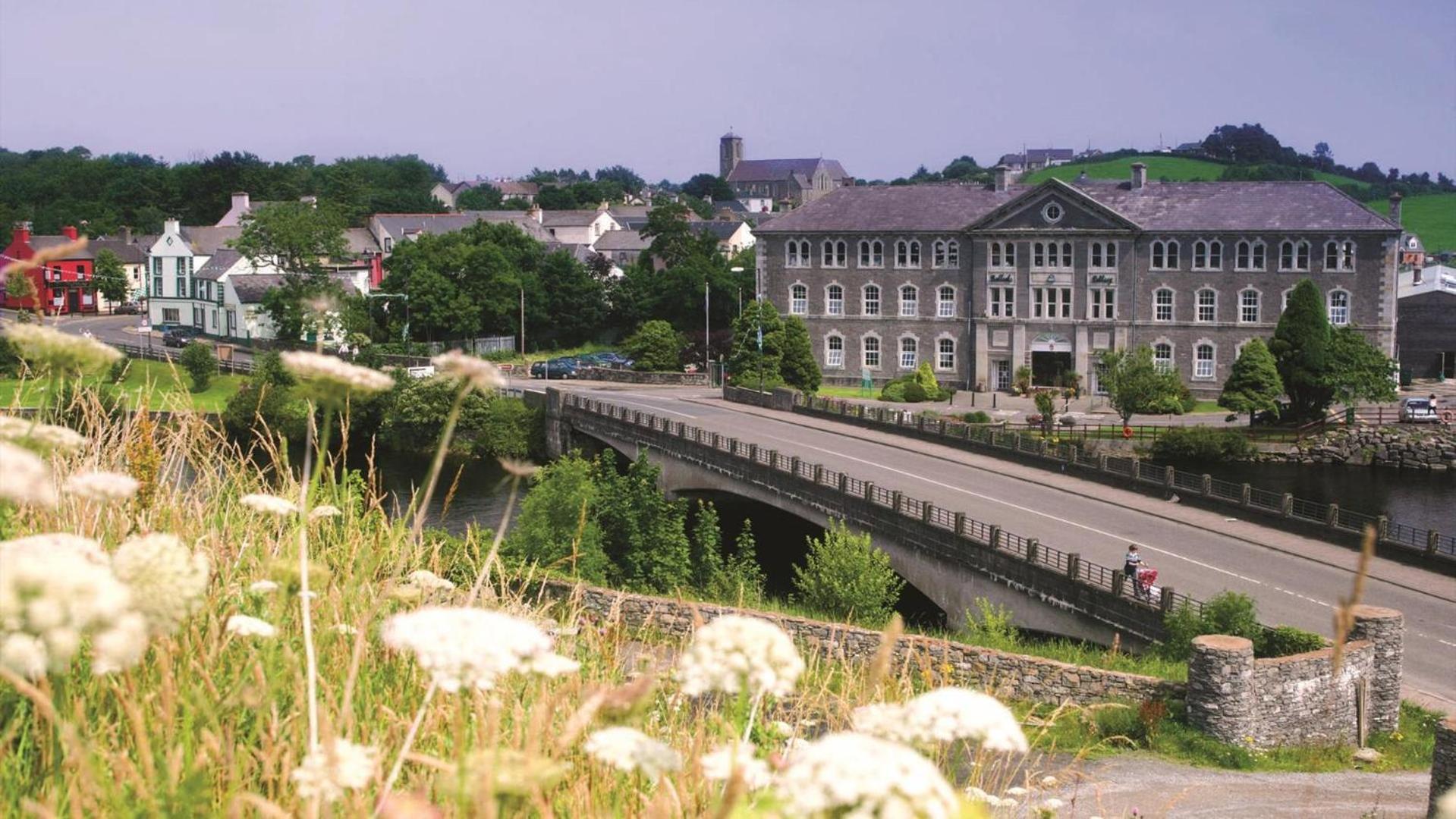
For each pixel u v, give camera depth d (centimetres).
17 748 609
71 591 337
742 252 14650
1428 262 17725
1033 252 9131
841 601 3750
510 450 7625
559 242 17612
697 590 4169
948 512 4222
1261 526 4562
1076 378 8975
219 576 862
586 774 654
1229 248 8750
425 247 11550
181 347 9519
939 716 416
